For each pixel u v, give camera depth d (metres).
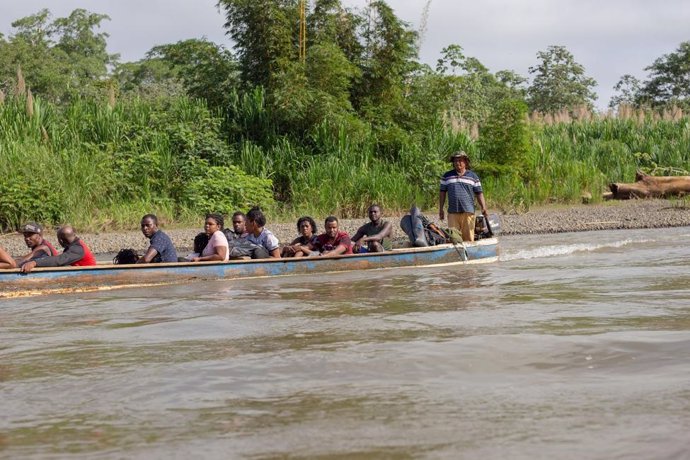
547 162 37.72
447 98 39.12
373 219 19.12
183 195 31.70
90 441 5.97
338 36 38.25
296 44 37.19
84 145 32.66
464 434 5.91
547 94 75.56
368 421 6.27
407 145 35.72
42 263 14.84
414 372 7.70
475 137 39.97
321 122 35.47
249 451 5.66
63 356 8.88
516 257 20.14
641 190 37.22
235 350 8.91
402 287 14.41
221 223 16.84
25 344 9.61
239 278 16.14
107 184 30.91
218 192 31.53
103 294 14.21
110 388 7.44
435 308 11.59
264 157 34.38
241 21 36.47
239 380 7.58
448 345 8.73
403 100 37.97
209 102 36.88
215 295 13.75
